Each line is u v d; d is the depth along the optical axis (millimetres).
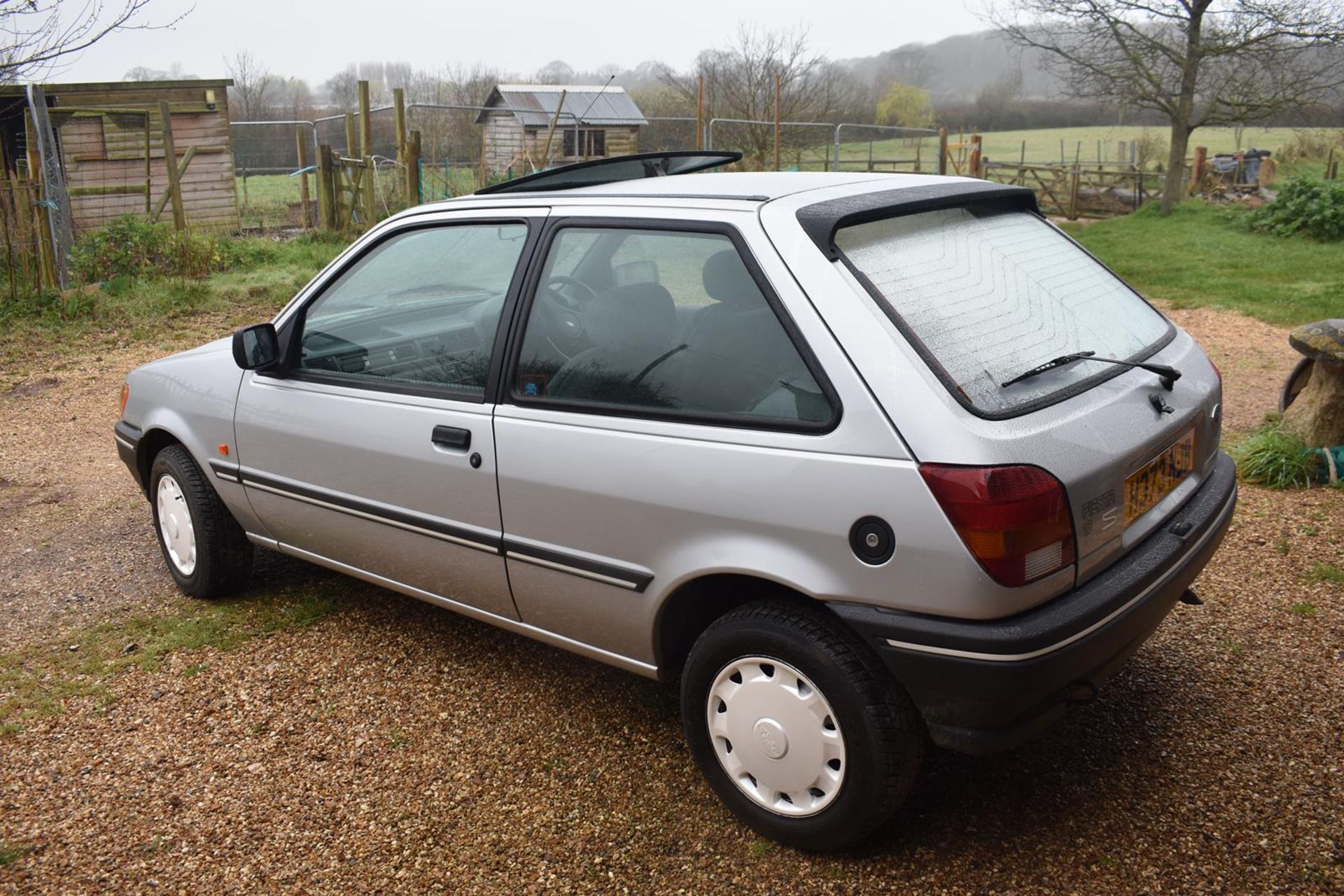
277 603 4578
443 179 21781
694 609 3025
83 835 3031
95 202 18750
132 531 5574
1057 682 2461
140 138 18844
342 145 35750
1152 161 27312
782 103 25812
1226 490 3234
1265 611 4125
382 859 2893
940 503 2373
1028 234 3307
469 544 3402
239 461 4184
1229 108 18703
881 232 2838
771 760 2799
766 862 2820
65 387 8812
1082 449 2533
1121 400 2775
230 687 3855
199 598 4648
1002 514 2338
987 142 45438
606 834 2967
